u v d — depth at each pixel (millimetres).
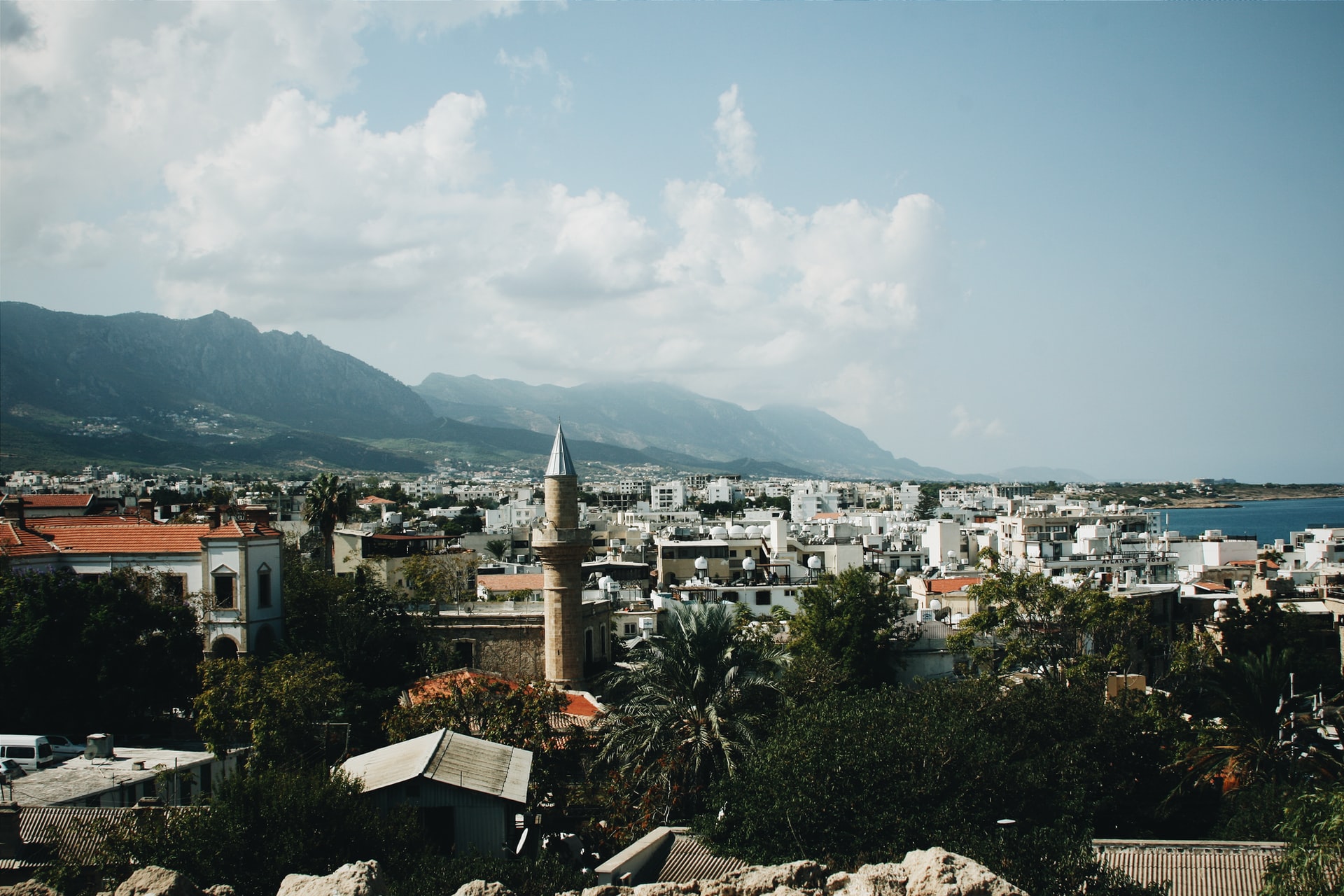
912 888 19719
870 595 71188
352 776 37156
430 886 28516
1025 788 36344
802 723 39688
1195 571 123375
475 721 48531
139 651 58625
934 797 34656
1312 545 146500
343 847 29688
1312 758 45938
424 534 142625
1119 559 133125
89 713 55594
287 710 50688
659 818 45906
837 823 34438
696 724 49594
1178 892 33875
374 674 70188
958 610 95250
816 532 182875
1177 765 47719
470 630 75938
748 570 124062
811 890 22484
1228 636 75875
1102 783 45062
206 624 68188
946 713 42656
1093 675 60406
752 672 52781
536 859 32344
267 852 28750
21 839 34438
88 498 128125
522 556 164250
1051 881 29078
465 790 35344
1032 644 67938
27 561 66875
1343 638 75000
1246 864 35000
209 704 51312
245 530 71188
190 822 29734
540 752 45312
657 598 101938
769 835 35219
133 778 44500
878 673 68500
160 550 70000
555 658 71875
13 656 53844
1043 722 47062
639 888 23734
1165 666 79000
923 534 165375
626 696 60219
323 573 84438
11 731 54000
